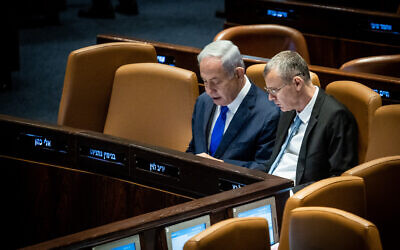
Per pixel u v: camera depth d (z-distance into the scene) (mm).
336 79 9281
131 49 9859
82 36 22047
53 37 21781
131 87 9344
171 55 10609
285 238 5238
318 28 13633
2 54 16062
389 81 8984
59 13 25562
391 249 6152
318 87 7543
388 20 12867
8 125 7879
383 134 7301
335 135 7262
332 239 4734
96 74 9719
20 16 22672
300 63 7316
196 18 25234
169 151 6742
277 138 7812
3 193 8117
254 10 14266
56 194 7801
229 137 8062
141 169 6980
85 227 7707
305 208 4891
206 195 6465
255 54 12234
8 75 16297
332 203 5332
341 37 13453
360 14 13094
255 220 4867
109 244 4934
